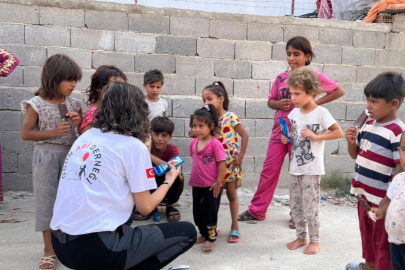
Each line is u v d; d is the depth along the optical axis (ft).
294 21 18.31
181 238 7.98
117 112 7.39
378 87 7.92
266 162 13.91
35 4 15.79
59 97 10.10
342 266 10.44
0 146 14.39
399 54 19.33
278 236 12.60
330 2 25.32
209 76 17.70
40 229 9.93
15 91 15.84
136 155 7.22
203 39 17.53
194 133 11.05
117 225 7.11
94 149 7.22
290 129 12.78
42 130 9.87
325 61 18.65
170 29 17.19
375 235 8.44
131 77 16.92
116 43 16.67
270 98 13.93
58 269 10.04
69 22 16.17
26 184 16.31
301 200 11.35
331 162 18.98
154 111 14.35
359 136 8.91
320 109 10.81
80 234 6.89
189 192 17.46
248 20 17.90
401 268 7.19
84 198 6.95
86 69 16.44
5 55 13.56
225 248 11.59
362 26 18.86
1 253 10.86
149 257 7.82
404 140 7.09
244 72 18.02
